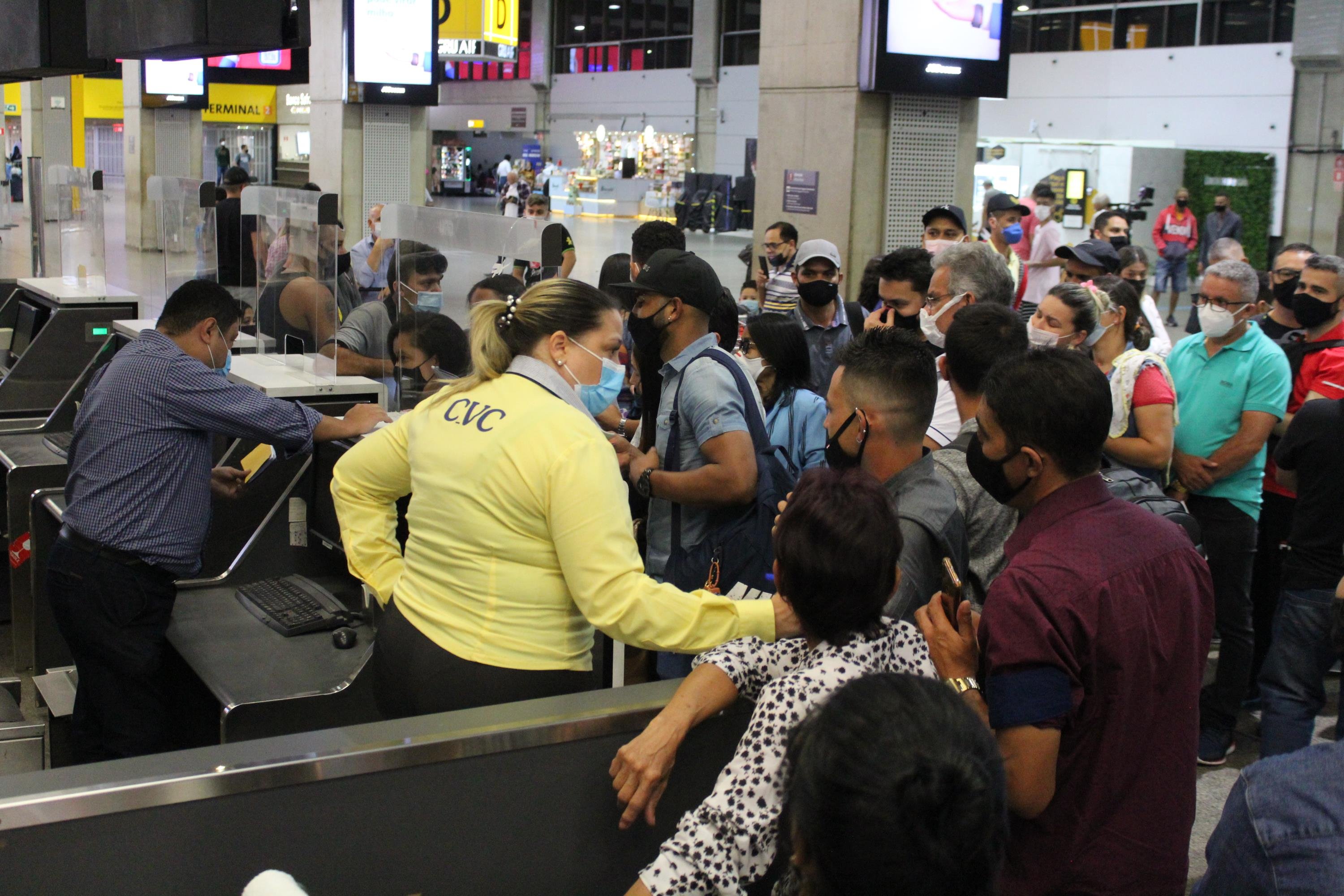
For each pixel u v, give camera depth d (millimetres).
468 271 3404
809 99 8406
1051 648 1588
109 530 2912
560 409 1908
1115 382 3494
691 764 1744
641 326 2867
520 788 1613
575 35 37500
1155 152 18000
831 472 1587
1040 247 8141
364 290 5629
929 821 951
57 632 4242
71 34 5898
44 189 6664
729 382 2750
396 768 1520
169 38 4980
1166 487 3865
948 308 3543
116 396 2924
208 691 2738
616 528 1843
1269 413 3705
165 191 5543
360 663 2865
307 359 3607
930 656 1671
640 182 34562
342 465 2221
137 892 1383
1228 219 14953
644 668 3006
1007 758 1582
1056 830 1687
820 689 1468
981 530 2365
